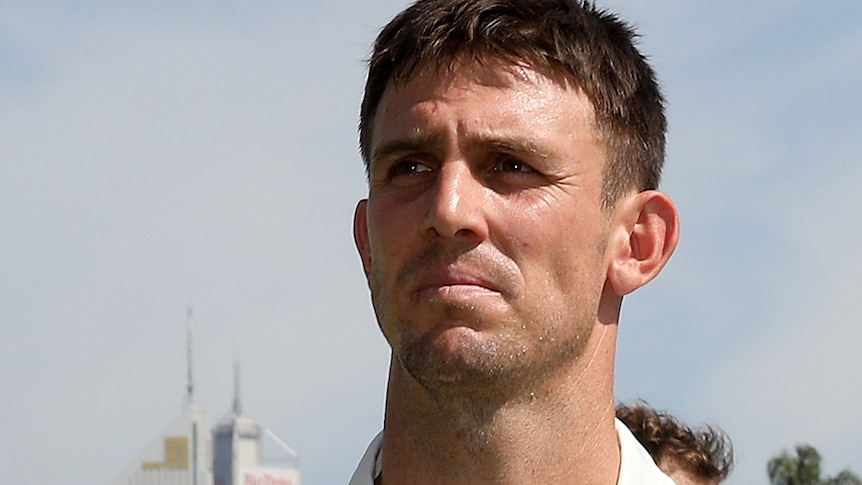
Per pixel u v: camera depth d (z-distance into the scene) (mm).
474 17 6805
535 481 6762
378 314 6754
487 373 6461
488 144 6613
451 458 6754
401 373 6871
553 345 6598
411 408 6820
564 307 6629
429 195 6594
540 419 6715
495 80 6730
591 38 7000
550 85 6793
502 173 6645
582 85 6863
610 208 6969
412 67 6832
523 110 6676
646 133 7262
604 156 6922
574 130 6781
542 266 6559
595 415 6938
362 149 7324
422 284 6480
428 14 6883
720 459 12750
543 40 6820
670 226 7207
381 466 7176
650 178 7312
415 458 6844
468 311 6402
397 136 6742
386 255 6641
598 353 6941
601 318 6988
